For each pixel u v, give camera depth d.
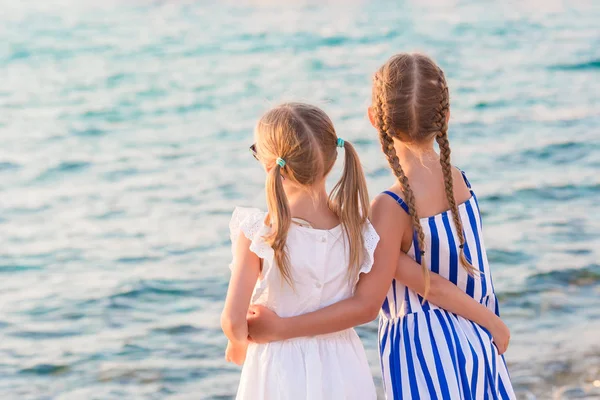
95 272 6.81
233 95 14.97
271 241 2.20
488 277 2.45
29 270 6.95
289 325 2.25
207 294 6.22
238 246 2.28
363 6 26.30
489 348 2.33
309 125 2.22
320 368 2.27
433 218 2.34
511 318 5.29
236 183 9.49
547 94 13.55
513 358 4.67
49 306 6.09
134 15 25.47
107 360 5.11
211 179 9.70
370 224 2.32
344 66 17.14
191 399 4.54
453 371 2.25
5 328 5.68
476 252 2.40
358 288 2.32
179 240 7.55
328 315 2.26
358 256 2.29
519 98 13.33
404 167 2.39
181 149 11.33
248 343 2.36
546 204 7.95
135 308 5.98
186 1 28.33
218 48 19.94
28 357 5.20
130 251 7.32
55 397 4.66
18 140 12.23
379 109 2.34
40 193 9.45
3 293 6.40
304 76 16.23
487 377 2.29
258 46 19.98
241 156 10.79
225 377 4.82
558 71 15.52
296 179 2.24
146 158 10.91
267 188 2.21
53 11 26.12
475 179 8.92
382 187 8.57
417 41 19.88
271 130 2.23
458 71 16.05
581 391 4.22
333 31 21.69
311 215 2.29
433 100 2.29
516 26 21.50
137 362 5.06
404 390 2.29
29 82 16.88
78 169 10.49
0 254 7.37
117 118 13.59
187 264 6.90
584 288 5.75
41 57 19.52
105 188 9.56
